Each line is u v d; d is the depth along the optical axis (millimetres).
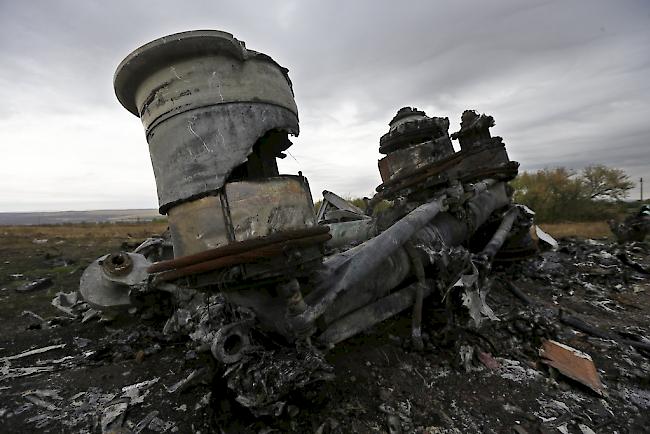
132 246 10977
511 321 4293
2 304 6762
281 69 2598
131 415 2979
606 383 3271
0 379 3746
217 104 2178
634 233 9961
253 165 2705
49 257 11500
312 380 2506
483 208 5828
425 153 5086
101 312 5254
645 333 4406
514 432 2631
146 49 2139
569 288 6242
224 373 2623
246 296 2686
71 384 3580
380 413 2822
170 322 4637
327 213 7312
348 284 2770
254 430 2598
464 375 3350
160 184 2320
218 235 2148
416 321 3797
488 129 6859
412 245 3900
